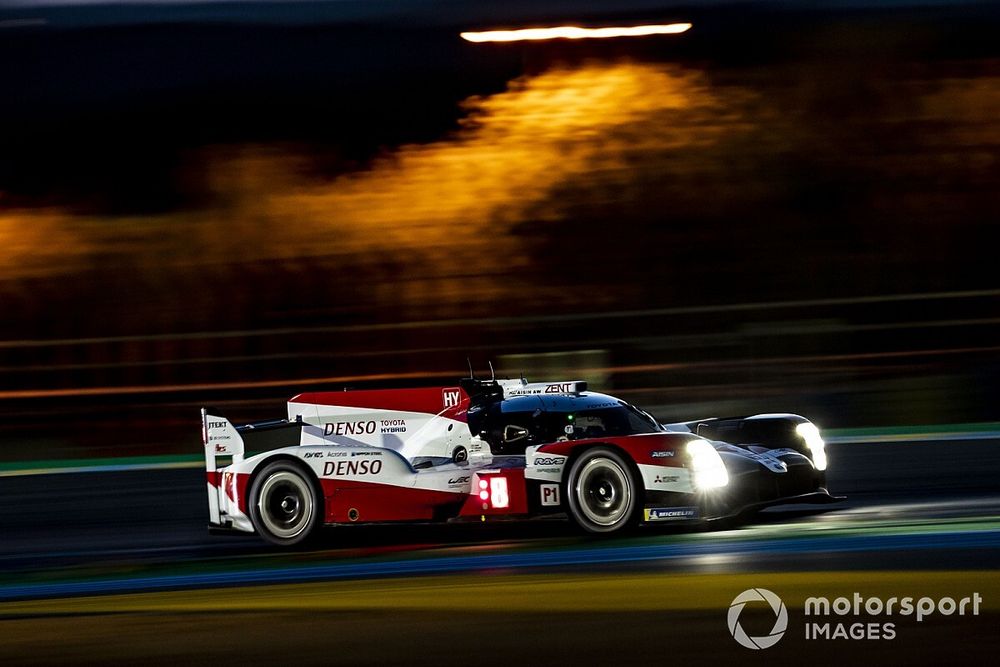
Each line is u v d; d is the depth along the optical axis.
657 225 76.88
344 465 29.27
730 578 23.55
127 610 23.55
